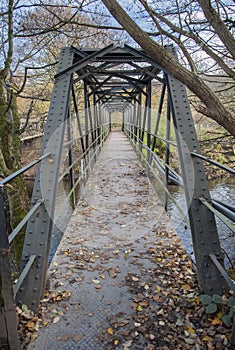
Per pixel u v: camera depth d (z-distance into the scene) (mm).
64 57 3811
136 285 2371
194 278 2441
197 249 2236
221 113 1605
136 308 2076
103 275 2533
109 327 1888
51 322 1931
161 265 2701
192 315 1971
